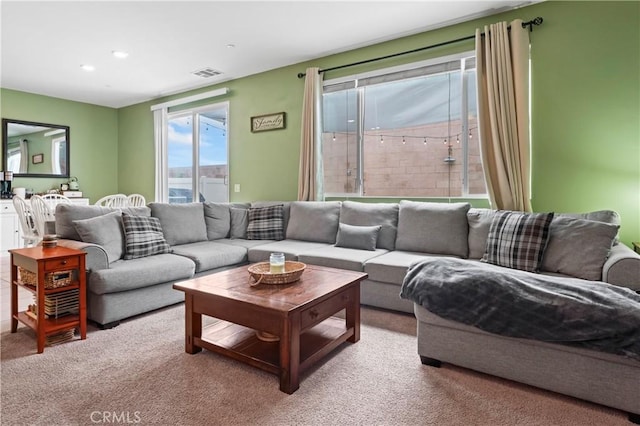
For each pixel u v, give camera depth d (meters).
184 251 3.41
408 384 1.87
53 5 3.16
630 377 1.54
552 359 1.71
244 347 2.10
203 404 1.68
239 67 4.78
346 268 3.04
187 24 3.54
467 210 3.22
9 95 5.68
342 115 4.36
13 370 1.99
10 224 5.43
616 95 2.90
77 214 3.03
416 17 3.42
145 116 6.47
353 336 2.38
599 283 1.86
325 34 3.78
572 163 3.07
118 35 3.77
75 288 2.46
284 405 1.68
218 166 5.61
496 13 3.33
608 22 2.91
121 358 2.14
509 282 1.86
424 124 3.86
